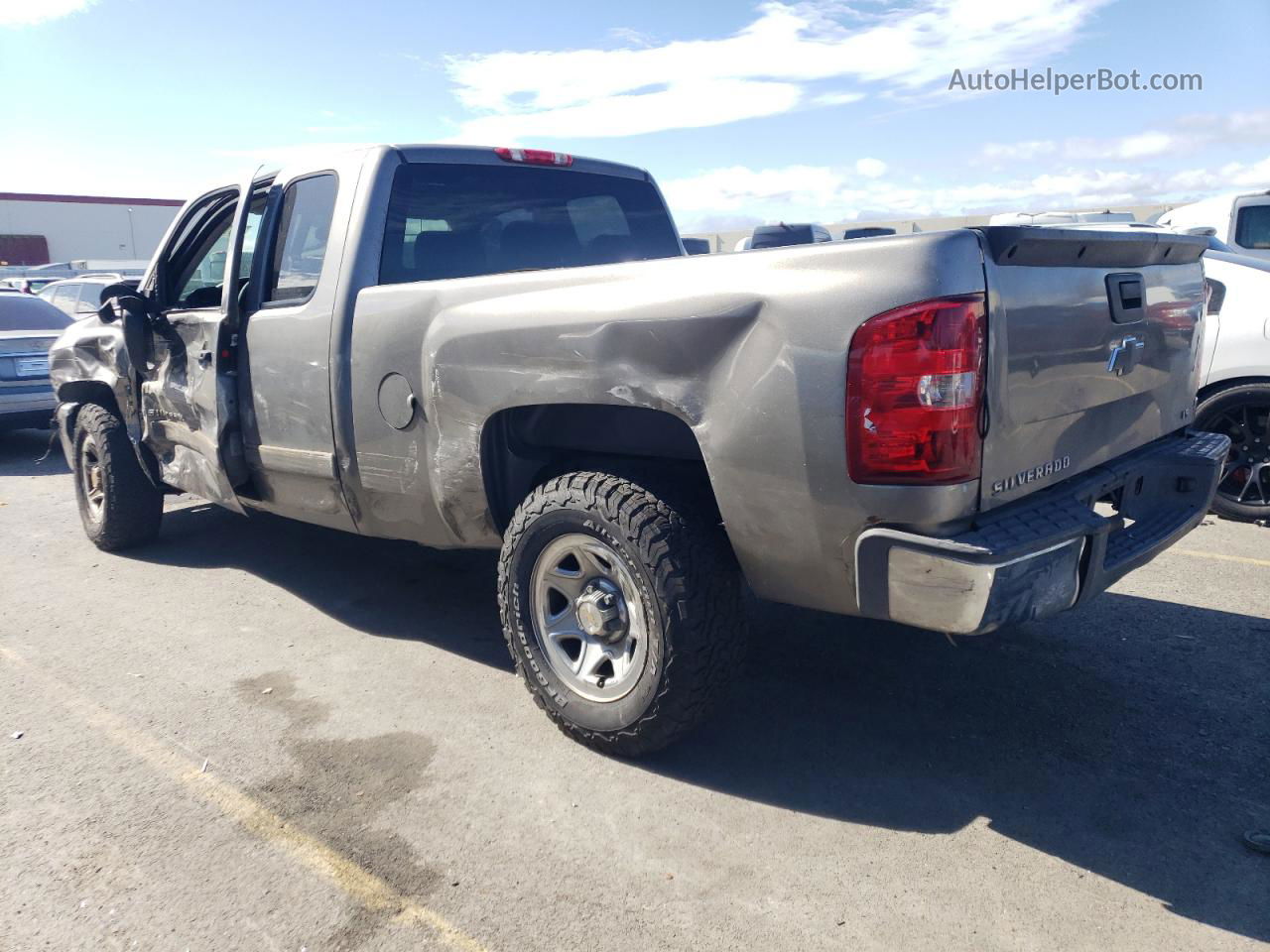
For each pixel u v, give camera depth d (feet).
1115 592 16.07
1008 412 8.95
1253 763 10.77
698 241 20.34
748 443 9.30
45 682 13.53
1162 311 11.54
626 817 9.99
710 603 10.09
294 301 14.19
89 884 9.07
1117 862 9.12
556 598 11.57
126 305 16.43
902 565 8.71
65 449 20.38
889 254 8.55
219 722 12.23
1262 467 19.70
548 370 10.63
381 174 13.51
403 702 12.71
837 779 10.64
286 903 8.75
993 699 12.42
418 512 12.82
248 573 18.20
